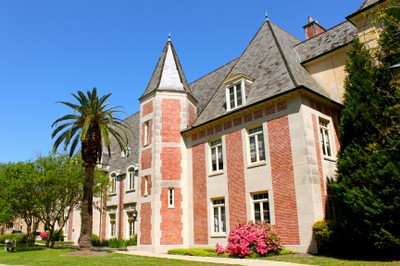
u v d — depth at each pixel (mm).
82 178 29328
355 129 14141
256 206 18531
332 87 20031
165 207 22391
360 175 13117
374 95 13945
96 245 32062
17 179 27406
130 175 32938
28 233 31266
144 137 25281
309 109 17547
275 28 24828
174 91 25203
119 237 31062
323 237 14609
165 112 24562
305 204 15930
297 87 17062
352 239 13367
